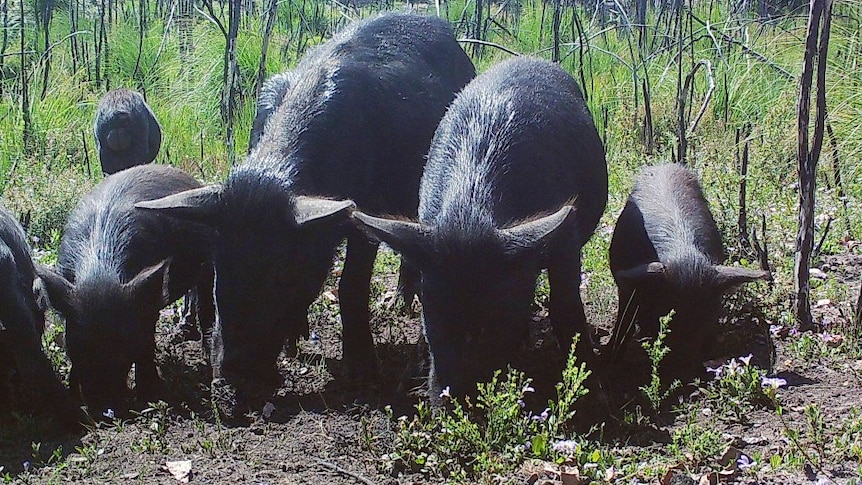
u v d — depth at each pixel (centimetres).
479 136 605
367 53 735
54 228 980
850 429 507
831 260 829
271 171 618
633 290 648
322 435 561
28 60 1700
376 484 498
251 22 1719
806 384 593
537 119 630
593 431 560
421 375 615
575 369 537
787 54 1466
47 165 1173
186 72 1670
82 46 1789
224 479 505
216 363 590
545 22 1797
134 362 625
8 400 643
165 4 2108
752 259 807
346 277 674
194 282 724
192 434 569
